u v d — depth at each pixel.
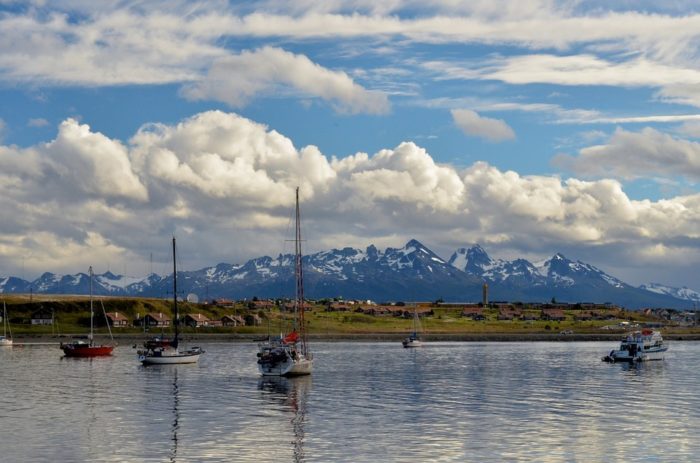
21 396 155.75
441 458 95.75
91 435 110.19
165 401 147.25
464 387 173.25
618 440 107.12
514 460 94.94
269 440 106.44
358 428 115.94
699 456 97.62
